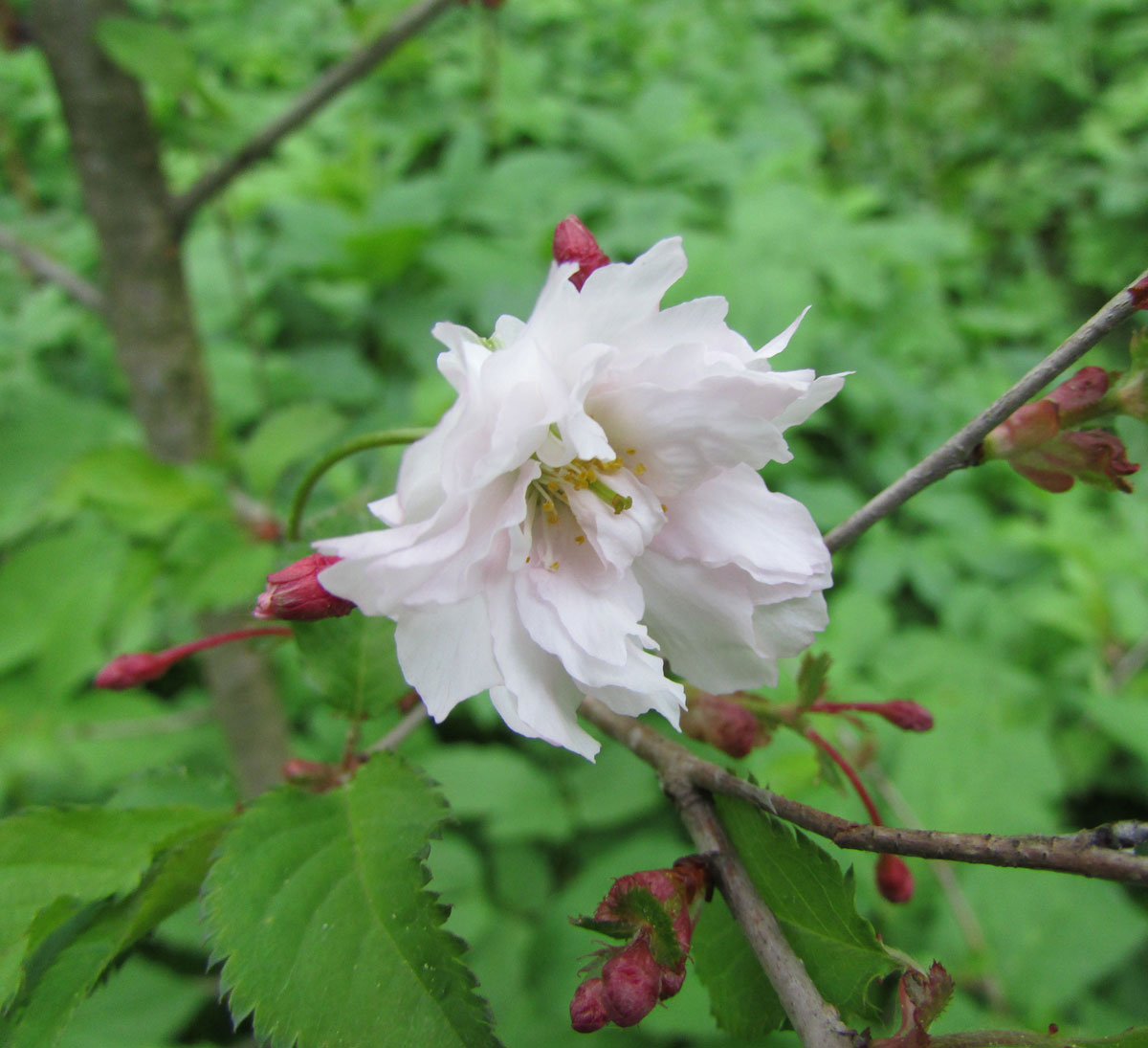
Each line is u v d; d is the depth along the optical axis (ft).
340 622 0.38
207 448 0.68
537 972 0.64
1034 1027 0.54
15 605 0.62
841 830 0.27
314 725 0.76
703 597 0.32
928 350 1.17
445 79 1.40
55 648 0.62
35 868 0.33
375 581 0.27
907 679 0.75
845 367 1.06
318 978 0.29
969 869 0.61
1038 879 0.60
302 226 1.07
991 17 1.98
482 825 0.74
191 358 0.66
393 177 1.28
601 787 0.73
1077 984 0.57
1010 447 0.31
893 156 1.67
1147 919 0.59
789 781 0.52
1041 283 1.39
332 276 1.06
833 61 1.87
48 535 0.76
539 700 0.30
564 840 0.74
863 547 0.94
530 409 0.30
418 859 0.31
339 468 0.74
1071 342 0.29
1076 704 0.81
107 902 0.33
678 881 0.29
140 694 0.66
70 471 0.58
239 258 1.10
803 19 1.92
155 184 0.60
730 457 0.31
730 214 1.17
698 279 1.02
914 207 1.58
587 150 1.32
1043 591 0.88
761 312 1.00
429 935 0.29
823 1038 0.26
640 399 0.30
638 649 0.31
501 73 1.41
